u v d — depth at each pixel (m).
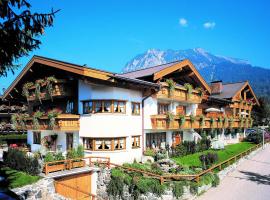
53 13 7.51
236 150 33.25
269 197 17.55
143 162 22.31
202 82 31.02
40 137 26.09
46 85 22.62
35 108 28.59
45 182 15.58
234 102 43.16
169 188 16.38
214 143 33.72
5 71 7.97
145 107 24.22
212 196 17.80
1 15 7.01
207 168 21.61
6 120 39.59
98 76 19.44
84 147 21.41
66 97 23.44
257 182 21.05
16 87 27.67
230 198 17.36
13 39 7.30
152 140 25.62
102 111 20.91
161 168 20.25
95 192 18.23
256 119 62.59
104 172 18.19
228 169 23.98
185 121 27.33
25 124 25.72
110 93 20.94
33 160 17.06
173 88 25.69
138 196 15.88
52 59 21.42
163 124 24.75
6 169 18.41
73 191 17.14
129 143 22.27
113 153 21.11
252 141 44.88
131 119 22.53
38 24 7.39
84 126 21.41
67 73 21.41
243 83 47.53
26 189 14.55
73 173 17.02
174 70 26.16
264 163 28.44
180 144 27.84
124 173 17.92
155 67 29.58
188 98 28.30
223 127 37.16
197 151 29.92
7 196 9.45
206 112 35.94
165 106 27.67
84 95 21.55
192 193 17.33
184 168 20.53
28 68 24.48
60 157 18.20
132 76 25.83
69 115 21.16
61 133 23.67
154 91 24.11
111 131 20.92
